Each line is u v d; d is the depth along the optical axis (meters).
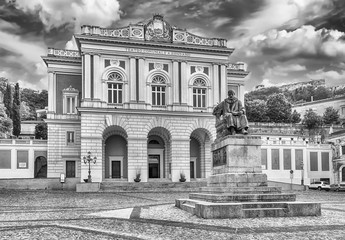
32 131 119.81
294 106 134.50
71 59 68.81
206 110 66.88
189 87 66.81
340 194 51.06
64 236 14.39
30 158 68.38
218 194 20.56
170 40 66.62
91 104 61.59
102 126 61.41
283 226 16.06
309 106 131.00
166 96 65.88
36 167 70.12
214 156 23.75
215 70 68.06
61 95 68.50
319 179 76.12
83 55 62.53
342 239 13.37
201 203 19.58
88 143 60.44
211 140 66.25
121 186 52.50
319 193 52.47
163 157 68.25
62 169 66.38
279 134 84.69
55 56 69.19
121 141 66.19
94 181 59.69
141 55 64.81
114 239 13.72
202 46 66.94
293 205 19.06
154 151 67.94
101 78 62.94
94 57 62.88
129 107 63.22
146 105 64.19
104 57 63.66
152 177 67.94
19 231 15.63
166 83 65.88
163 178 67.06
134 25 65.19
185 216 19.98
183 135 65.00
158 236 14.23
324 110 127.12
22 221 19.55
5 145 67.50
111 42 63.41
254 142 21.30
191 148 69.94
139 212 23.25
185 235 14.36
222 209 18.44
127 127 62.66
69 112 68.31
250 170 21.06
